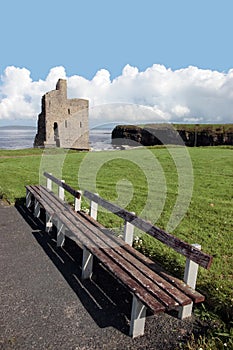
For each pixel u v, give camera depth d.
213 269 3.60
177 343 2.43
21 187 8.27
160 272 2.88
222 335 2.44
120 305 2.96
